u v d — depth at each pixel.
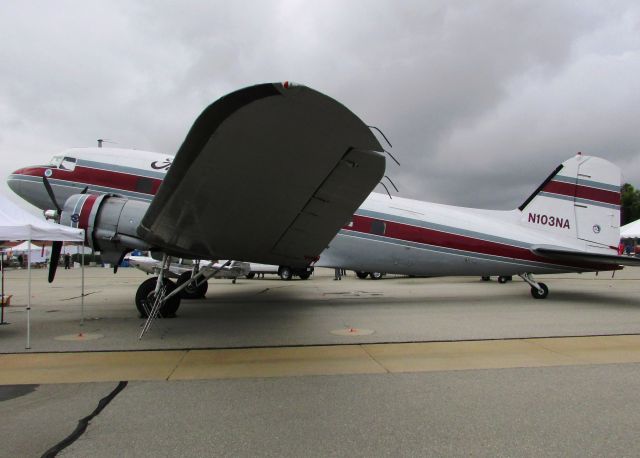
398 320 7.52
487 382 4.07
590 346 5.52
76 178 9.61
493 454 2.63
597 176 10.99
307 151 4.23
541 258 10.75
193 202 5.22
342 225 5.76
